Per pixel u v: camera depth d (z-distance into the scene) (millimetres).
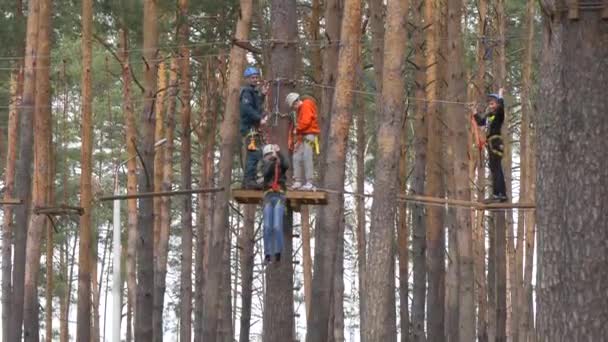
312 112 15797
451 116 21984
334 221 18281
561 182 8789
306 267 32719
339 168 17656
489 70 33688
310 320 18578
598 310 8570
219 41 28859
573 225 8703
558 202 8781
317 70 26922
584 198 8688
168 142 30375
